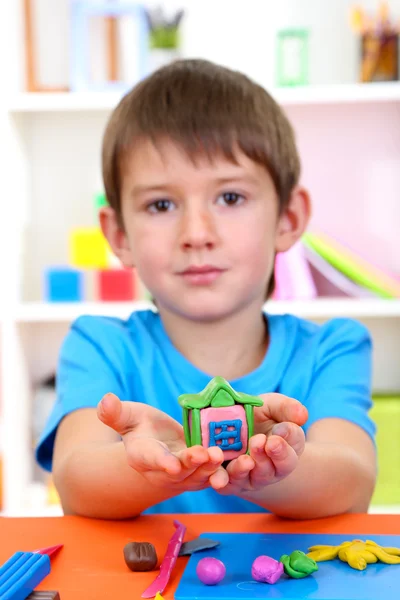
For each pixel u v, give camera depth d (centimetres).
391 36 168
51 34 190
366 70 169
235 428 65
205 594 59
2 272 171
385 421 161
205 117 88
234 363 94
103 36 182
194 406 64
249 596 58
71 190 193
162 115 88
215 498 92
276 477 64
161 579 61
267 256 91
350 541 65
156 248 88
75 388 90
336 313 161
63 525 71
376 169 190
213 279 87
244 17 188
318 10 187
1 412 175
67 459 78
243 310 93
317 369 94
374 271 168
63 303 169
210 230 86
